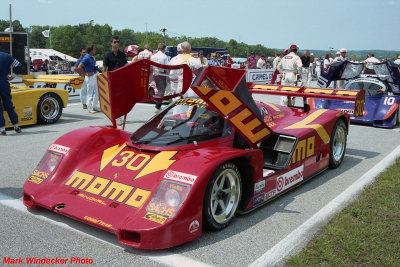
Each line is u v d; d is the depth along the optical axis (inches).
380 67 364.2
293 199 168.7
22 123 317.4
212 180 125.0
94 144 156.1
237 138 159.8
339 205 159.8
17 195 167.6
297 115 213.6
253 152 140.7
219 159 127.3
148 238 112.1
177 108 164.9
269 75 824.9
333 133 208.4
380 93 364.5
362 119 356.2
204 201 123.9
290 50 386.6
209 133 151.4
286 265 113.2
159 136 151.6
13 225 136.2
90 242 124.8
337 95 203.5
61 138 158.6
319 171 199.9
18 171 203.3
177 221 114.7
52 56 1694.1
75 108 434.6
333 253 118.3
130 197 126.0
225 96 137.6
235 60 1305.4
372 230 133.4
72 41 5580.7
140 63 172.6
